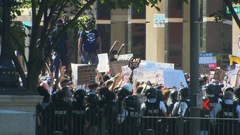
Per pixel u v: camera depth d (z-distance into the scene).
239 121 24.41
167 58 68.44
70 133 24.94
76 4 30.25
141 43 71.12
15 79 23.08
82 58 39.59
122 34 73.00
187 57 68.62
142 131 24.75
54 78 38.00
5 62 22.89
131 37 71.06
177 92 28.53
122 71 35.66
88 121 24.88
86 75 32.16
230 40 67.69
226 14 29.86
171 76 34.25
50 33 28.70
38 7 31.17
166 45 68.31
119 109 25.31
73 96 27.75
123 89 27.22
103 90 26.20
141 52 71.31
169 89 32.16
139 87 29.91
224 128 24.59
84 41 39.28
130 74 35.62
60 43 37.81
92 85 29.31
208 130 24.70
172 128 24.72
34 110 23.33
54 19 30.48
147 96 26.27
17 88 23.03
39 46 27.84
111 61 39.41
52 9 28.12
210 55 44.81
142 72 36.22
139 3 28.81
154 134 24.83
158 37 68.44
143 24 70.81
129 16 70.88
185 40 68.38
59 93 25.02
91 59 39.31
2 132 17.44
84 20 30.83
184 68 68.44
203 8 66.56
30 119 17.95
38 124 24.33
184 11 68.25
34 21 27.61
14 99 22.72
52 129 24.72
